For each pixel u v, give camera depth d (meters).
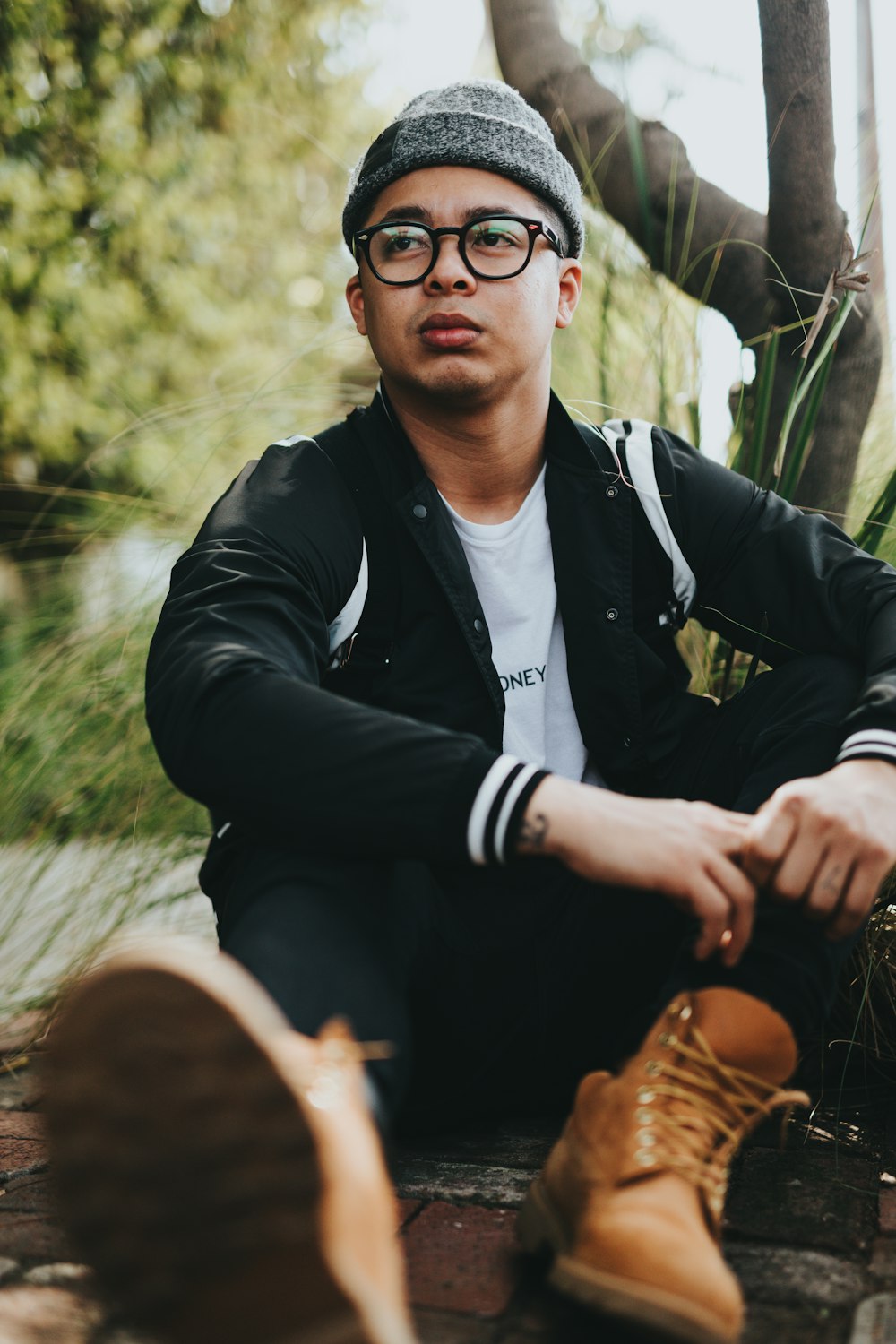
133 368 6.80
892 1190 1.32
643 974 1.36
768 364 2.00
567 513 1.50
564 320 1.66
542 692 1.50
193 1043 0.78
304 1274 0.77
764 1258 1.14
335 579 1.40
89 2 6.38
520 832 1.04
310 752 1.07
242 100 6.92
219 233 7.09
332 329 2.59
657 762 1.46
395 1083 0.99
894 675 1.27
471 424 1.48
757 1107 1.04
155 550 2.54
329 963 1.01
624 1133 0.99
